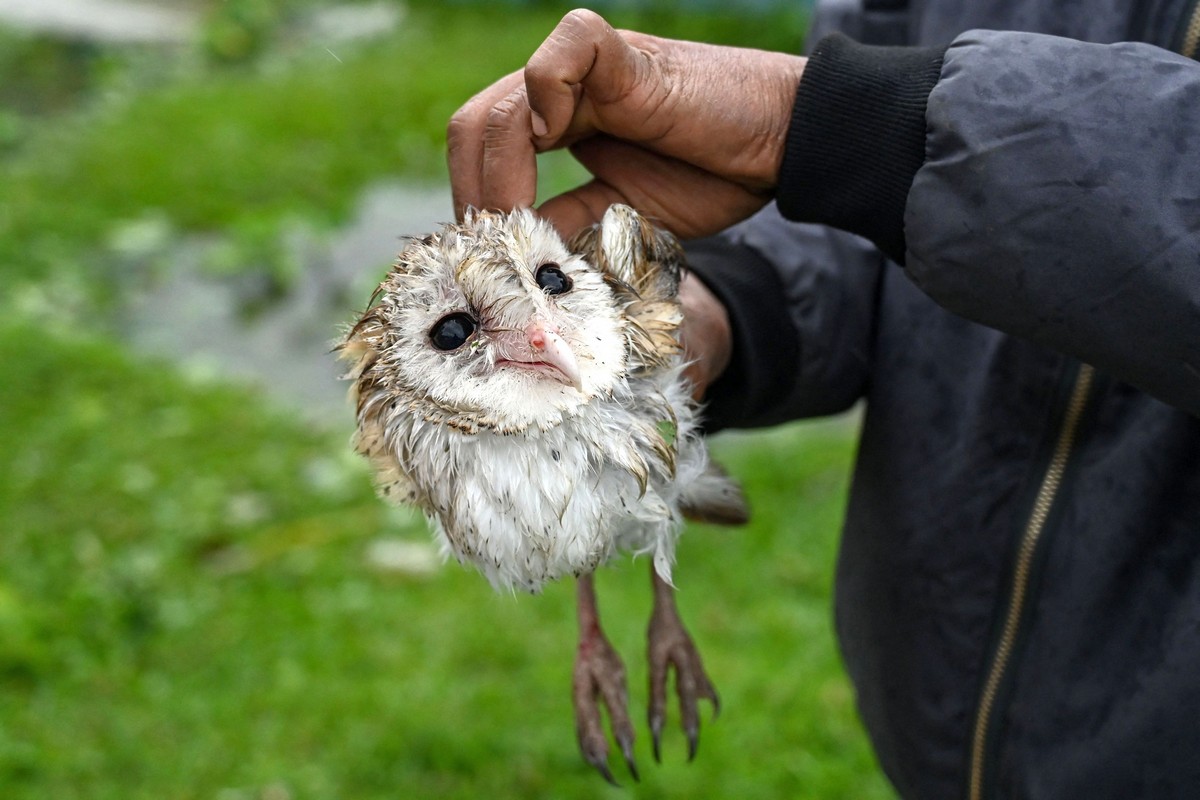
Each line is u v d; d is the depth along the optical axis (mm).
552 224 1426
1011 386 1565
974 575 1615
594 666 1769
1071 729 1505
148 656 3789
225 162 7801
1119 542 1460
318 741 3416
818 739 3387
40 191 7555
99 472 4711
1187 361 1191
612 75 1278
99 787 3234
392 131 8211
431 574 4211
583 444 1357
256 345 5996
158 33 10836
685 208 1454
